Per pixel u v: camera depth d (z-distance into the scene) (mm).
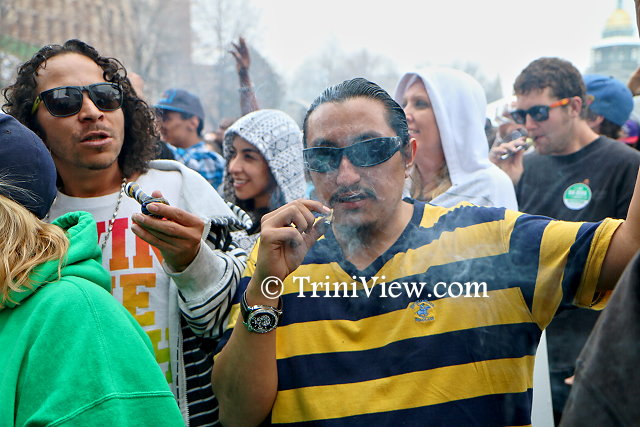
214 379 1433
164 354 1595
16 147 1250
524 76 2629
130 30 7996
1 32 7438
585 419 887
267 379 1332
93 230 1300
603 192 2510
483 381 1280
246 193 2494
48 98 1654
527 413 1290
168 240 1416
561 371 2180
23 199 1254
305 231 1370
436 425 1257
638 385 858
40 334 1108
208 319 1496
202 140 4176
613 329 892
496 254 1330
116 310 1181
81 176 1723
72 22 8070
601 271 1241
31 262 1157
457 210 1417
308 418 1310
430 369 1280
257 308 1316
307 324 1350
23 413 1077
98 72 1719
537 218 1357
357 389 1289
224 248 1721
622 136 3279
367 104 1379
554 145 2596
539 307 1304
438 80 2223
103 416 1070
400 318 1314
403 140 1402
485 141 2238
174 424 1138
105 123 1666
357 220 1369
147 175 1794
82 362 1097
